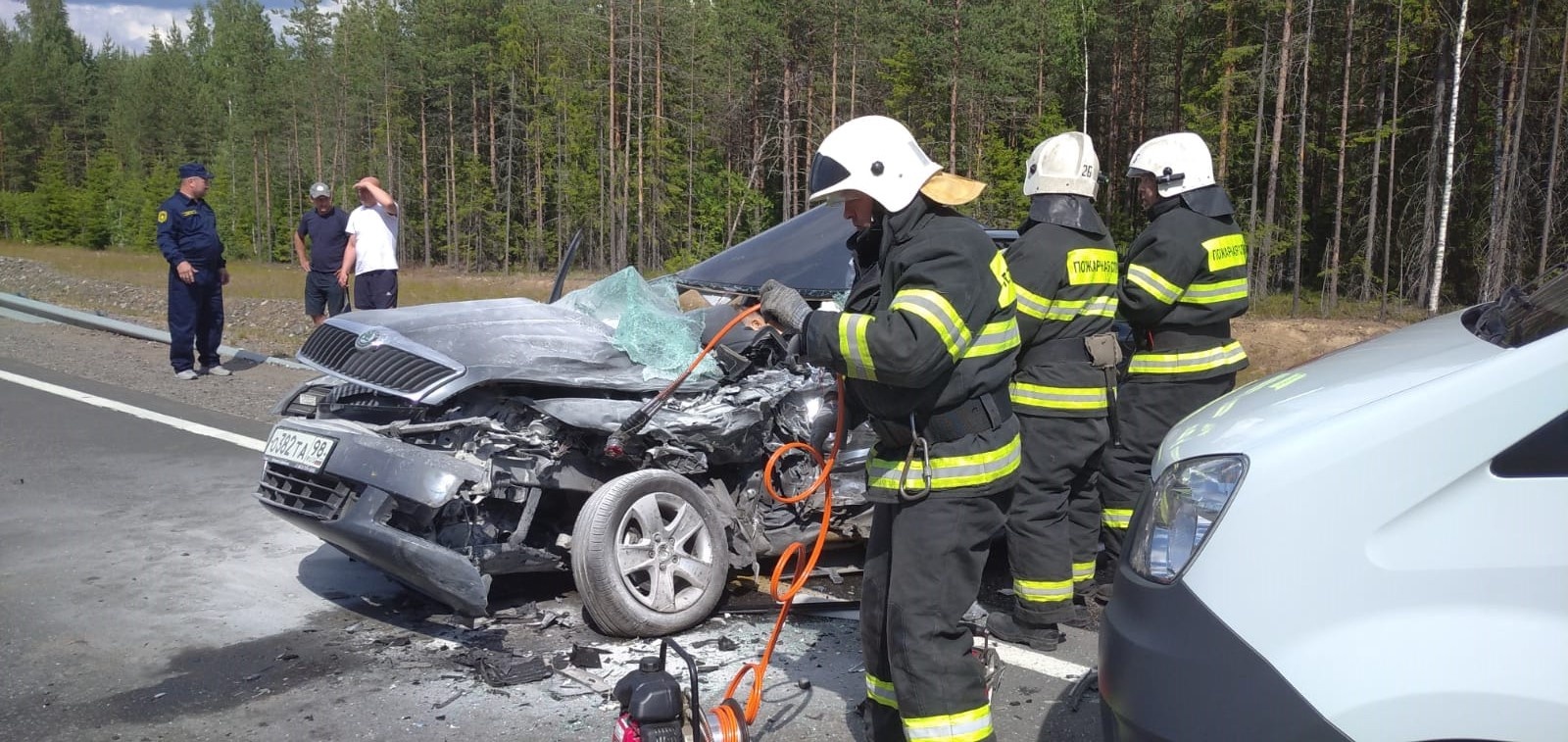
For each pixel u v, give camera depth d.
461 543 4.18
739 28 51.22
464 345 4.44
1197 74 38.41
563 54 56.12
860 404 2.95
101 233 83.50
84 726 3.57
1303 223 39.12
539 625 4.44
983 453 2.82
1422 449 2.07
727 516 4.61
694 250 52.47
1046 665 4.11
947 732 2.81
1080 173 4.17
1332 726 2.06
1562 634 1.96
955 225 2.74
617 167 52.88
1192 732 2.20
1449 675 2.00
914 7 40.47
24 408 8.53
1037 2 45.56
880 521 3.01
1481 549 2.01
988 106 42.41
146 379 9.80
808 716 3.66
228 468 6.92
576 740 3.48
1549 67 29.22
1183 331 4.57
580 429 4.36
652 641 4.29
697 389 4.56
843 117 45.88
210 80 91.75
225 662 4.09
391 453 4.11
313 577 5.04
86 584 4.91
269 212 72.12
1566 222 30.17
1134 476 4.71
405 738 3.49
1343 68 37.25
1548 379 2.02
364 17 67.19
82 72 91.94
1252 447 2.27
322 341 4.75
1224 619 2.18
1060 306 4.09
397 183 63.41
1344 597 2.09
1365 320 30.33
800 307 2.97
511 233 61.19
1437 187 32.19
